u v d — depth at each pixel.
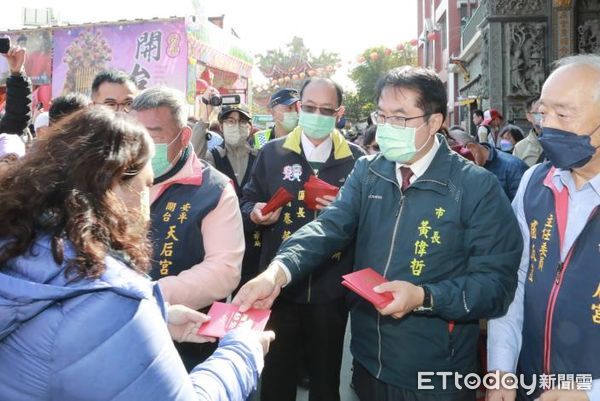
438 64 27.52
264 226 3.00
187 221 2.00
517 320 1.86
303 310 2.74
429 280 1.85
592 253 1.60
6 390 0.94
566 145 1.59
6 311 0.91
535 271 1.75
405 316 1.88
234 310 1.68
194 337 1.60
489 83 12.48
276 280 1.80
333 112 2.83
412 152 1.87
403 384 1.89
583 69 1.61
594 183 1.63
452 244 1.85
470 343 1.94
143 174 1.18
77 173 1.02
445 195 1.86
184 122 2.02
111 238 1.04
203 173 2.10
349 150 2.97
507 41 12.23
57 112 2.58
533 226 1.78
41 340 0.93
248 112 3.96
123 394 0.94
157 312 1.05
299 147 2.92
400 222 1.91
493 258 1.77
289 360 2.76
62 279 0.95
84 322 0.94
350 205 2.07
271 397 2.76
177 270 2.01
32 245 0.97
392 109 1.87
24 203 0.98
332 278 2.67
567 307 1.62
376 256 1.95
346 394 3.36
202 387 1.14
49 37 9.67
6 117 2.83
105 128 1.09
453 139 3.97
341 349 2.79
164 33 9.21
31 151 1.08
